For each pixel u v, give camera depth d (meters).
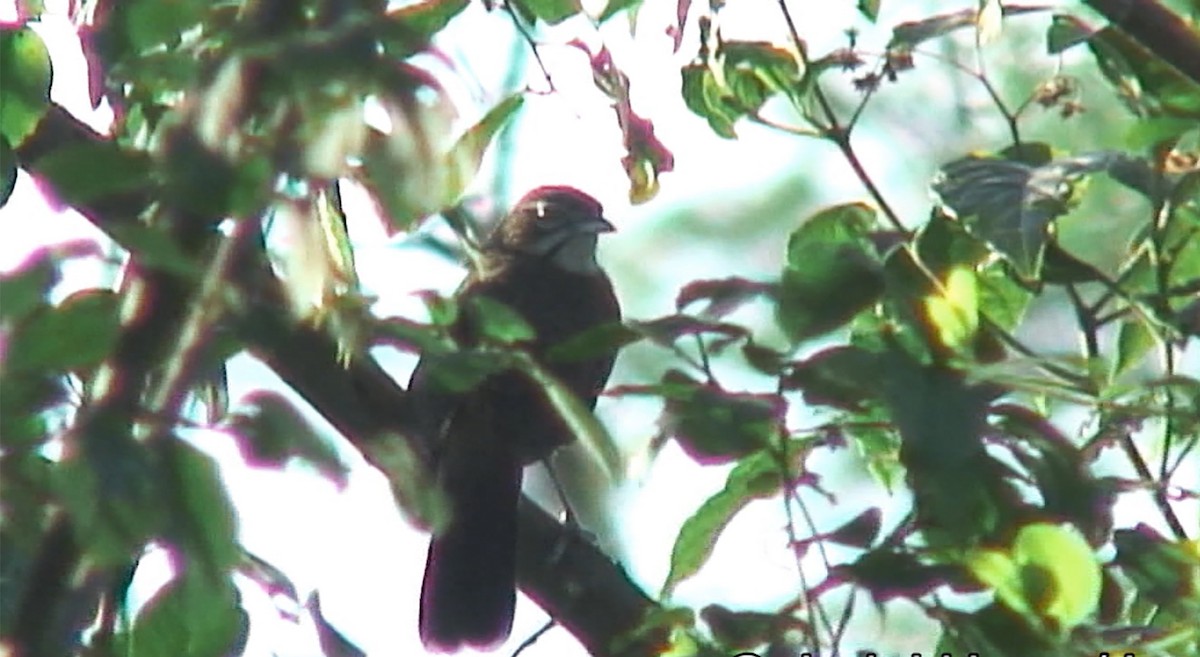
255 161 4.23
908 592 5.80
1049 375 6.70
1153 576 6.39
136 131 5.22
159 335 4.35
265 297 4.71
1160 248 7.01
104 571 4.51
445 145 4.21
